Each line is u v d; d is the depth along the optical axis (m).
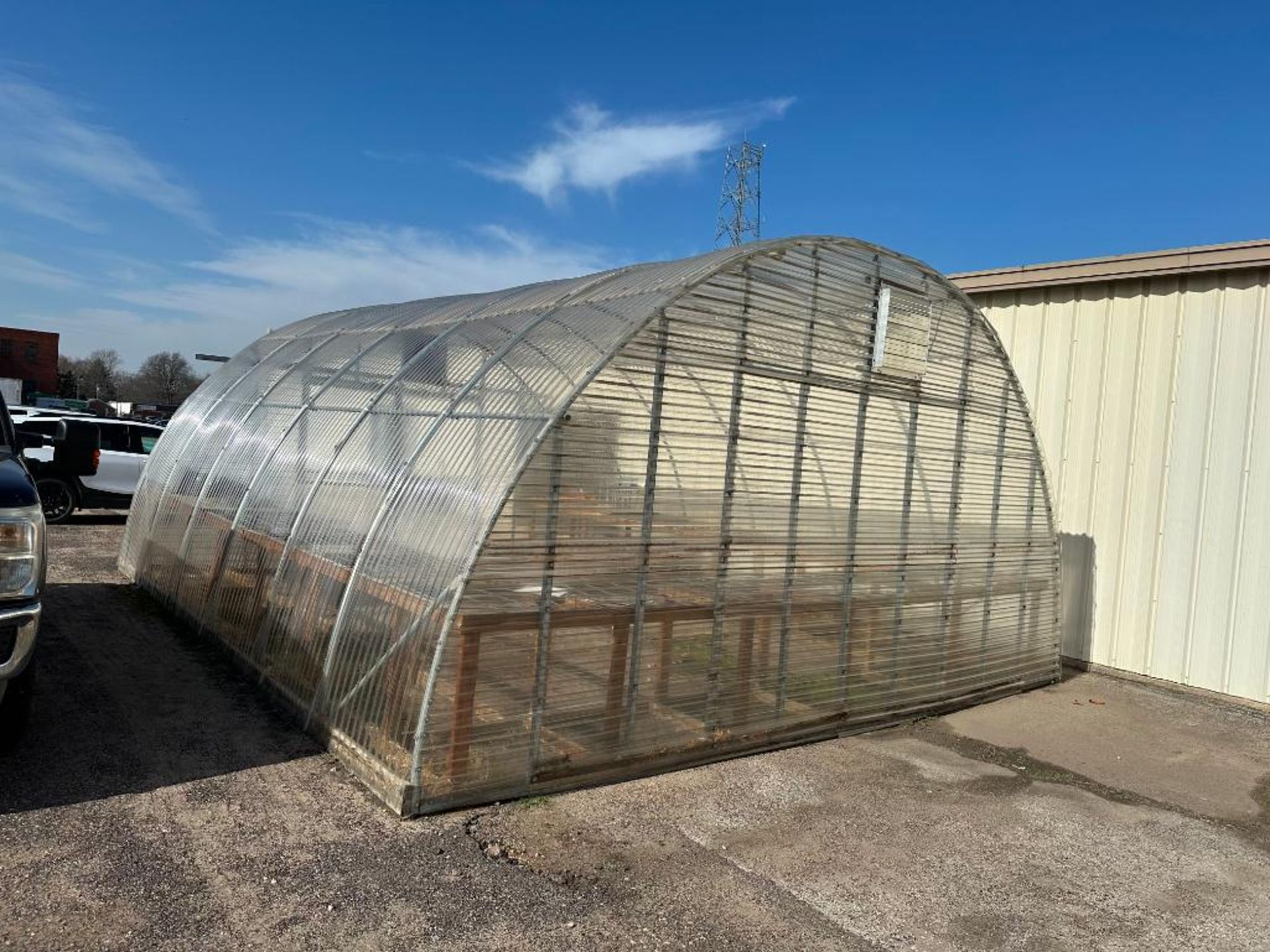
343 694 5.30
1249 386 8.19
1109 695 8.26
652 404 5.25
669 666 5.46
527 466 4.75
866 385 6.49
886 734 6.69
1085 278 9.19
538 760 4.95
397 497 5.60
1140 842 5.05
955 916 4.07
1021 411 7.92
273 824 4.42
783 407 5.95
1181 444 8.62
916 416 6.92
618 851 4.43
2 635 4.45
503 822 4.62
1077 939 3.96
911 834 4.92
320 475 6.72
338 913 3.69
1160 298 8.80
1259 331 8.13
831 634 6.39
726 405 5.62
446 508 5.08
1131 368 8.99
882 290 6.54
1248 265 8.07
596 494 5.05
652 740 5.42
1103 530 9.14
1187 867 4.78
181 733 5.56
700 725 5.65
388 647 4.99
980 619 7.68
